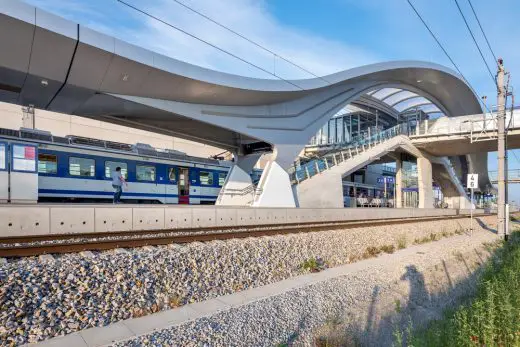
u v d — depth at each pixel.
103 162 18.17
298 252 10.04
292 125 21.48
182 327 5.20
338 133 49.56
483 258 13.77
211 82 15.77
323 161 24.20
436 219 24.73
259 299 6.64
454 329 5.69
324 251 10.78
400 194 38.69
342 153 26.03
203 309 6.00
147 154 20.38
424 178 37.78
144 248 8.06
